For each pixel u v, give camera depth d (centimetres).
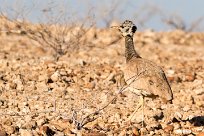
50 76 3431
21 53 4741
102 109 2709
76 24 4334
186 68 4238
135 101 3058
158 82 2531
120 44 5622
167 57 5047
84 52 4772
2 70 3584
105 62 4266
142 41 6334
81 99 3027
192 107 3016
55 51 4381
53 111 2641
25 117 2616
